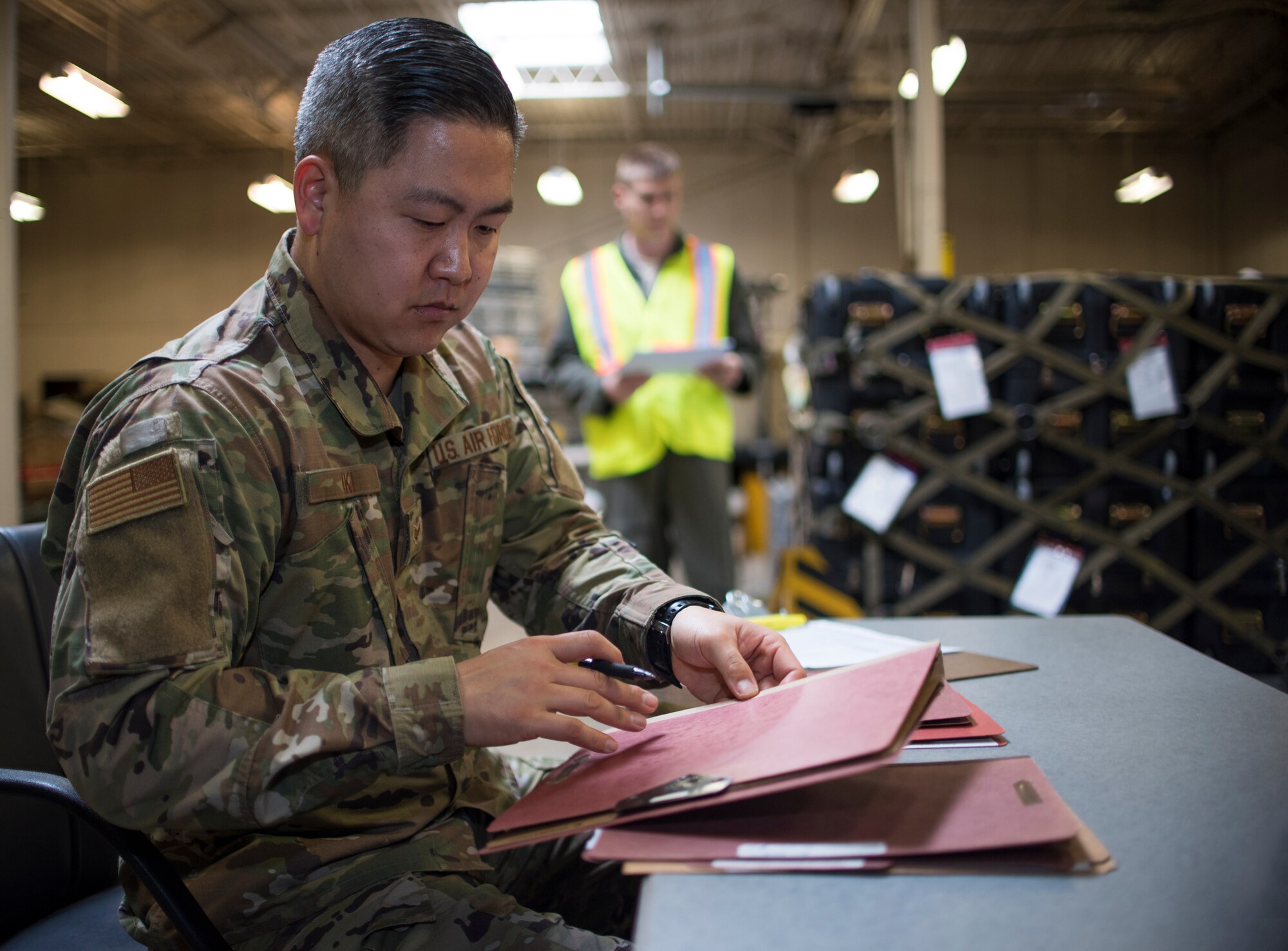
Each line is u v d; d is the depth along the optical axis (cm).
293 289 82
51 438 767
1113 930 45
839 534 255
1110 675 92
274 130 1007
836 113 862
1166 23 598
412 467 88
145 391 73
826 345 249
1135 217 875
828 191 1069
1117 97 806
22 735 94
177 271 1093
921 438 249
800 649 104
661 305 283
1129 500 250
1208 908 46
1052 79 786
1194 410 246
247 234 1083
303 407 79
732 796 52
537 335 656
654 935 45
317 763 63
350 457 81
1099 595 250
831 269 1066
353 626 80
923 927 45
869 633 112
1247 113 478
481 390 98
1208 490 247
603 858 52
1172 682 89
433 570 89
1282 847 53
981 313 247
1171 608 250
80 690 64
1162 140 746
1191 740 72
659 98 873
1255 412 248
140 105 930
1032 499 249
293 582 78
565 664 71
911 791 58
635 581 95
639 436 270
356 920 71
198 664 66
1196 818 57
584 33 777
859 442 251
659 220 276
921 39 393
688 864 51
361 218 74
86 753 64
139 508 67
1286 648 246
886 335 246
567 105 966
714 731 66
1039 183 1019
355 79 73
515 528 104
